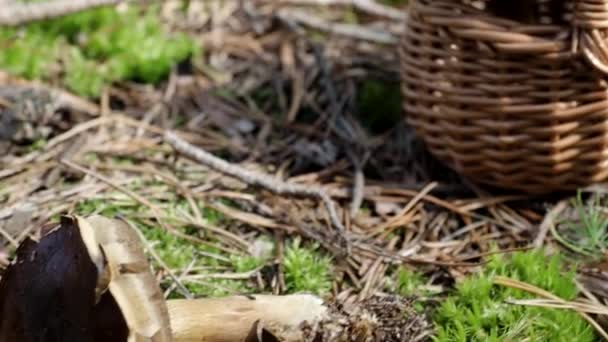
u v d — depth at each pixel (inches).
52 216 31.5
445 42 31.9
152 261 30.3
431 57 32.5
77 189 32.6
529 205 33.1
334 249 31.1
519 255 30.3
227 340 26.4
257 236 31.9
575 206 32.4
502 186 33.1
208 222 32.2
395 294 29.0
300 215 32.4
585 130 31.5
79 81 37.6
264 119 37.0
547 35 30.7
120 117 36.0
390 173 34.8
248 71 39.6
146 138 35.6
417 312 28.7
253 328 26.4
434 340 28.1
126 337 24.2
